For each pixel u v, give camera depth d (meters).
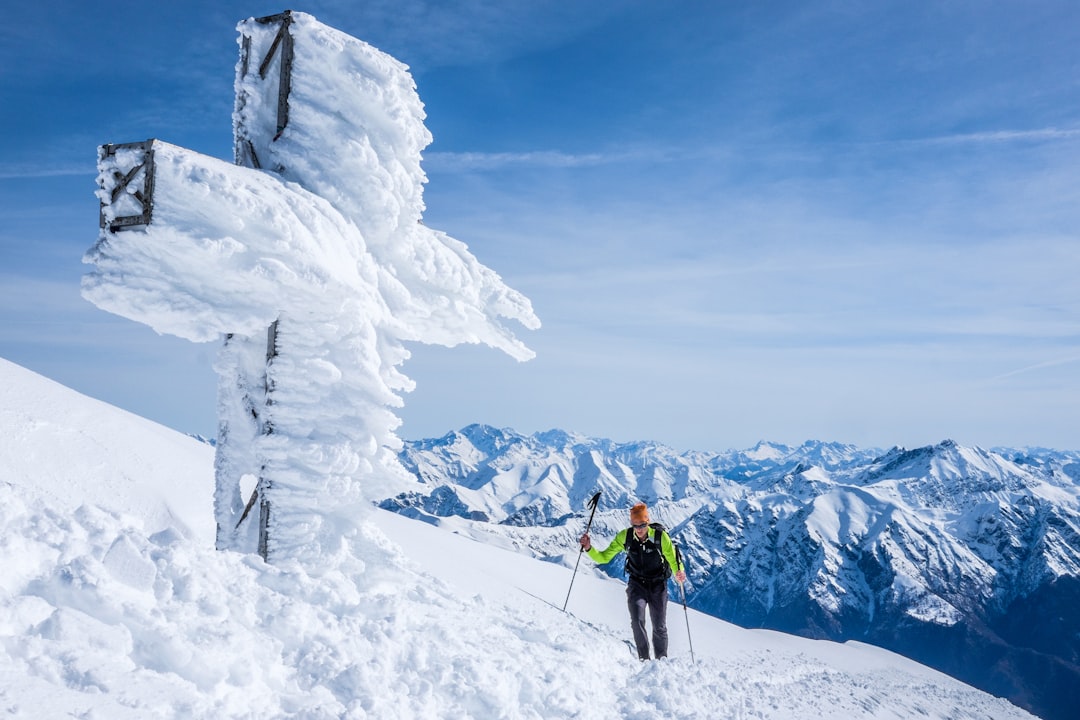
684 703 6.27
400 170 6.80
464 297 7.64
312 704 3.39
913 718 10.55
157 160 5.13
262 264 5.44
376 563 6.58
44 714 2.27
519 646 6.33
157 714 2.59
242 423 6.27
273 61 6.57
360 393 6.25
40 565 3.29
